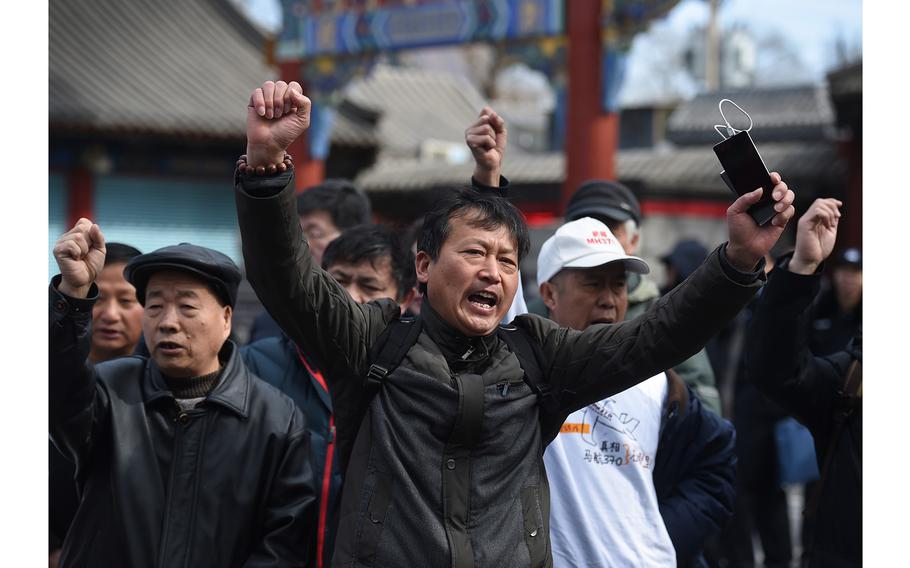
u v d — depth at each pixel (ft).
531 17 51.16
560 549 11.14
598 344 9.51
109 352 14.28
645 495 11.68
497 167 11.55
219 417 11.13
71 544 10.88
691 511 12.61
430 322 9.50
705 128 76.07
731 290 8.95
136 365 11.44
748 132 9.18
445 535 8.79
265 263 8.72
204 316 11.23
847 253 23.49
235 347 11.79
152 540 10.64
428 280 9.58
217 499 10.85
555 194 66.39
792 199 8.86
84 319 10.02
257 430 11.20
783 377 11.60
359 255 13.61
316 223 16.69
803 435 23.13
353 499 9.03
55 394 10.23
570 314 12.41
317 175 61.31
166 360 11.14
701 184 61.36
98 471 10.94
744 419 23.29
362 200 17.20
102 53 67.26
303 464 11.38
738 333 24.18
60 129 60.64
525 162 69.46
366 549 8.85
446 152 88.74
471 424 9.02
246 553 11.02
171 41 70.54
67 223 63.93
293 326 9.02
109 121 61.16
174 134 63.00
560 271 12.46
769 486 23.29
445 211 9.54
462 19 53.78
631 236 15.33
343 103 69.97
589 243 12.30
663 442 12.50
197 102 65.87
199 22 73.00
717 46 109.50
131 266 11.26
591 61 49.14
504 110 111.65
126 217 65.67
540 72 51.88
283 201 8.57
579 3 49.26
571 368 9.52
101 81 64.75
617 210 15.11
